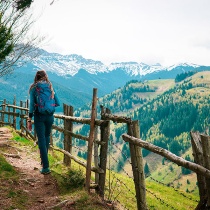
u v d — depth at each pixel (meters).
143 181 5.74
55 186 7.03
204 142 3.95
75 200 6.05
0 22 8.97
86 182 6.79
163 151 4.77
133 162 5.77
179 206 12.80
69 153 9.10
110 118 6.45
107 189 8.72
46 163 7.86
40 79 7.82
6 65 9.50
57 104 8.07
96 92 6.82
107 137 6.66
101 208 5.95
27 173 7.93
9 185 6.75
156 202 11.87
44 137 7.90
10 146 11.42
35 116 7.80
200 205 4.21
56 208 5.75
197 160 4.15
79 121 8.04
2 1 9.13
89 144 6.86
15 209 5.52
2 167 7.88
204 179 4.13
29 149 11.48
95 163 6.88
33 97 7.66
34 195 6.44
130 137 5.69
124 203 8.09
